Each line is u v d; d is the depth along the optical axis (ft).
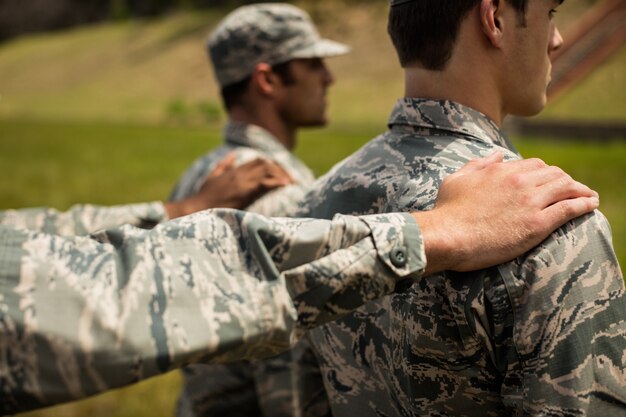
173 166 53.72
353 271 3.41
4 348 2.90
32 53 189.98
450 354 3.88
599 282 3.68
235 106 8.25
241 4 165.27
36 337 2.90
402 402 4.25
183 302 3.13
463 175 3.92
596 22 85.46
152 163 55.67
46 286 2.99
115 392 13.74
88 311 2.97
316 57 8.20
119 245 3.24
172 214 6.54
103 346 2.94
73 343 2.91
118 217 6.41
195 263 3.23
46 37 213.46
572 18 91.56
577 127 66.59
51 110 131.34
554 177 3.83
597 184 36.22
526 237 3.64
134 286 3.08
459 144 4.32
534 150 56.03
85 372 2.93
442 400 4.01
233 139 8.09
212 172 7.23
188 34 166.71
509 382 3.76
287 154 8.05
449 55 4.40
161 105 129.59
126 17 204.85
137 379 3.01
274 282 3.27
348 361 4.60
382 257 3.45
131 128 94.99
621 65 82.17
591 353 3.60
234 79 8.11
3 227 3.12
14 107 138.62
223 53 8.13
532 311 3.63
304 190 6.88
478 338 3.74
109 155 62.03
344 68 120.06
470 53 4.37
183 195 8.05
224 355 3.18
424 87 4.52
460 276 3.77
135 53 165.68
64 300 2.98
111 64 164.86
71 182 45.44
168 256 3.21
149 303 3.07
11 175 49.42
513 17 4.32
